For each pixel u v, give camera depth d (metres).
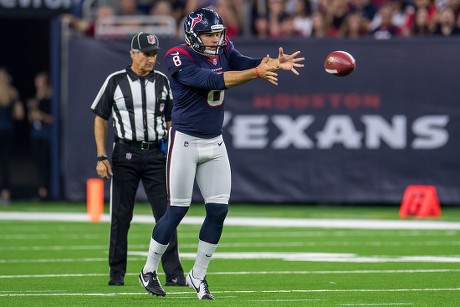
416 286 29.36
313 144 57.53
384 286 29.38
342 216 54.12
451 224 50.00
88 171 58.88
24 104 70.25
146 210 57.44
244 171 58.00
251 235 45.19
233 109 57.88
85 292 28.16
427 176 56.84
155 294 26.66
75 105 58.72
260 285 29.73
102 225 49.97
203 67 25.81
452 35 58.12
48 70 70.69
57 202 64.31
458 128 56.59
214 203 26.14
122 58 58.22
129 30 62.28
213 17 25.56
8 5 60.62
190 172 26.06
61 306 25.05
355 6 61.56
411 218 53.09
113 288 29.16
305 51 56.97
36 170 68.75
